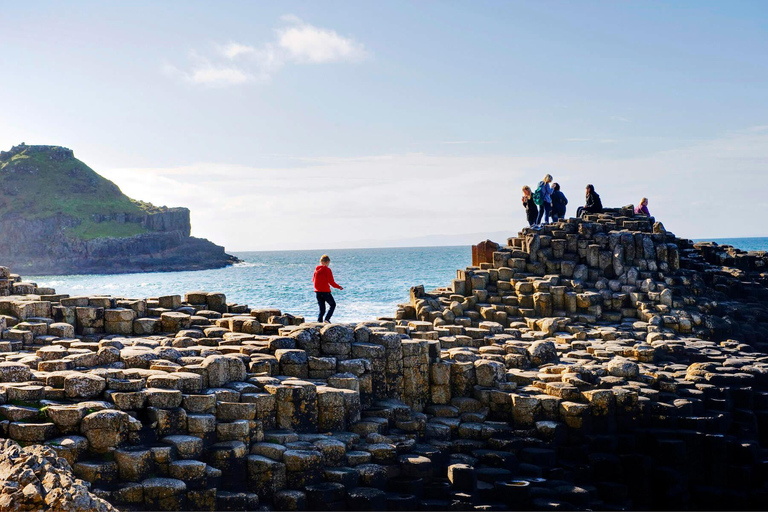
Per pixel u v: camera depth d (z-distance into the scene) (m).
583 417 23.17
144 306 27.03
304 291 84.31
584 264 39.31
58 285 133.62
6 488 11.31
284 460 17.34
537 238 39.88
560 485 20.72
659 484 22.86
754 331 36.59
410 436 21.06
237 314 28.17
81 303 26.28
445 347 29.03
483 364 24.69
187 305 28.91
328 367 21.66
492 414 23.94
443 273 120.81
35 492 11.17
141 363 19.34
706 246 47.81
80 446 15.30
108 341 22.33
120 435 15.72
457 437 22.75
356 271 131.00
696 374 27.78
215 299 28.91
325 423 19.86
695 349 31.50
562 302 36.53
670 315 35.91
